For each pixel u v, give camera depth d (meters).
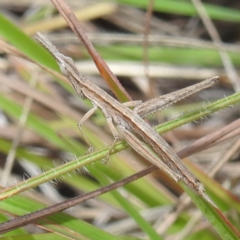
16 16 0.22
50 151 0.20
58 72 0.15
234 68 0.21
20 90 0.19
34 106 0.20
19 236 0.13
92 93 0.15
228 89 0.22
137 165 0.18
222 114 0.22
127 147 0.14
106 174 0.16
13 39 0.16
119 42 0.21
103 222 0.19
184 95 0.14
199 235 0.17
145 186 0.18
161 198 0.18
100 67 0.14
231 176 0.19
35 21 0.21
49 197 0.20
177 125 0.13
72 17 0.13
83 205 0.20
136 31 0.22
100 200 0.19
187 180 0.13
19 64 0.20
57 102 0.19
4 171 0.18
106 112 0.15
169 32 0.23
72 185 0.19
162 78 0.22
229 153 0.17
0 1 0.22
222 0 0.23
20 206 0.13
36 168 0.20
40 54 0.16
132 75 0.20
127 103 0.14
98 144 0.18
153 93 0.19
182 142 0.20
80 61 0.21
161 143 0.14
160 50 0.20
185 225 0.17
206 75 0.20
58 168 0.13
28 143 0.20
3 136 0.20
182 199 0.17
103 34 0.20
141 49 0.20
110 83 0.14
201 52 0.20
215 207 0.13
